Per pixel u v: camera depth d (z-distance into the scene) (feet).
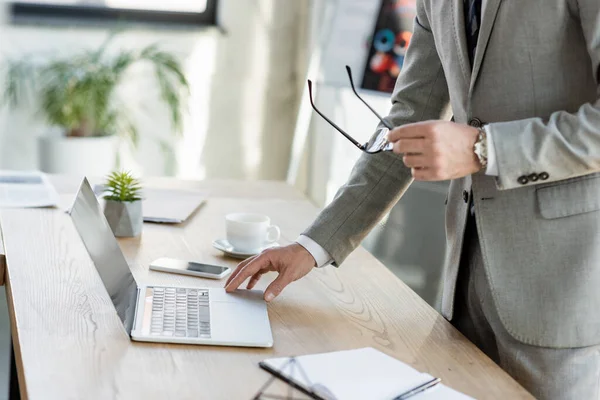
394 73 12.42
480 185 5.14
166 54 15.17
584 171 4.60
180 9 15.80
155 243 6.95
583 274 4.91
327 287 6.07
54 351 4.64
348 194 5.81
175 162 16.14
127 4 15.52
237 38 16.05
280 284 5.60
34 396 4.08
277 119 16.58
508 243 5.06
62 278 5.96
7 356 8.46
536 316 4.99
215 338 4.86
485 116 5.12
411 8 12.30
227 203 8.49
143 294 5.51
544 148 4.54
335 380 4.28
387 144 5.11
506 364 5.25
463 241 5.54
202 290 5.70
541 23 4.85
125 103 15.52
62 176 9.12
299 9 16.12
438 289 10.38
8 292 5.88
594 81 4.93
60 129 14.88
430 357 4.85
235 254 6.67
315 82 14.94
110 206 7.04
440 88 5.88
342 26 13.87
